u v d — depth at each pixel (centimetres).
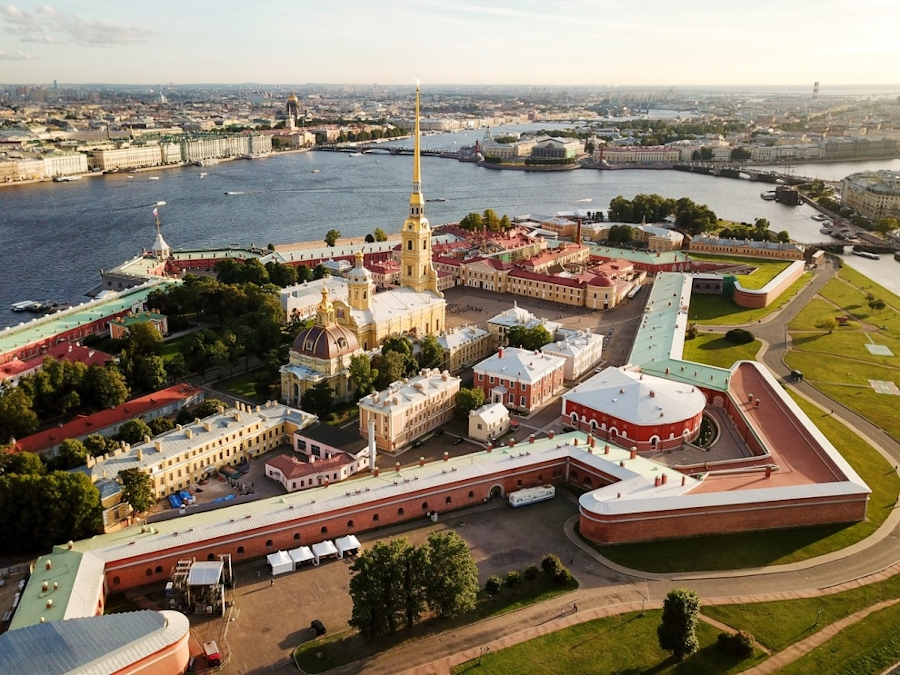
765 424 19525
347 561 14662
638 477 16400
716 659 11919
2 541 14612
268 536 14700
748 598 13438
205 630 12569
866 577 14050
